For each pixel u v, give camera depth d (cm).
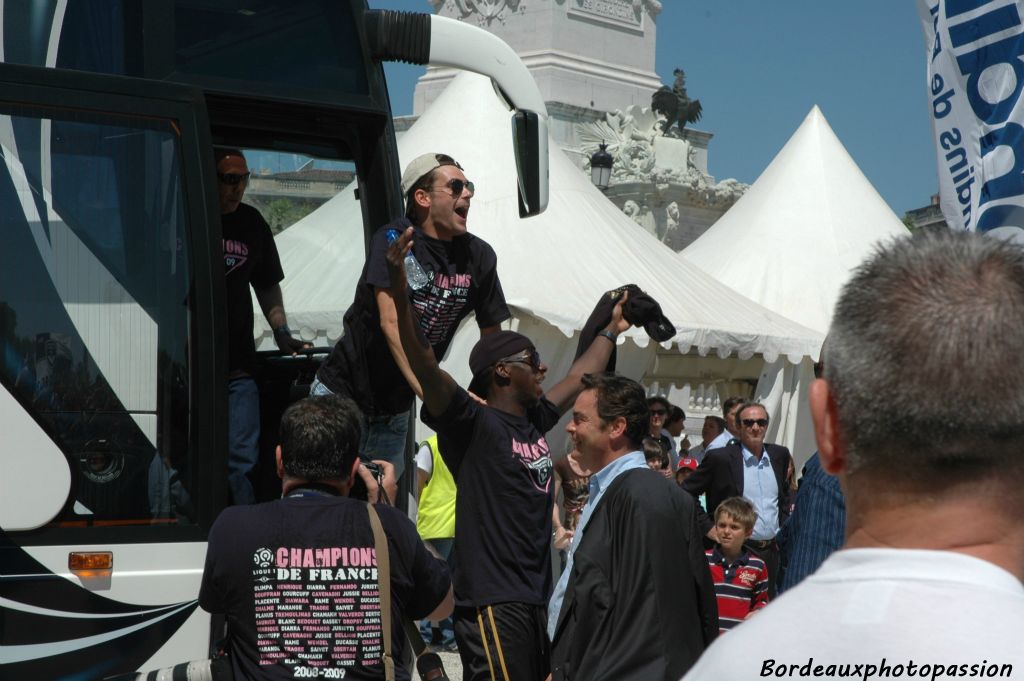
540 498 469
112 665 424
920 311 143
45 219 435
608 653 398
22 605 414
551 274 1261
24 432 421
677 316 1291
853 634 136
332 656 330
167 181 455
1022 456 141
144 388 443
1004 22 612
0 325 423
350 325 512
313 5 518
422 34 546
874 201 2134
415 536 350
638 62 5053
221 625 443
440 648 936
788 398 1453
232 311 545
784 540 496
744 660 141
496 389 481
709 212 4800
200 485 447
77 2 457
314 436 346
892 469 145
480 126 1423
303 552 334
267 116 527
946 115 638
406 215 518
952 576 137
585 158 4734
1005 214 613
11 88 432
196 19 483
